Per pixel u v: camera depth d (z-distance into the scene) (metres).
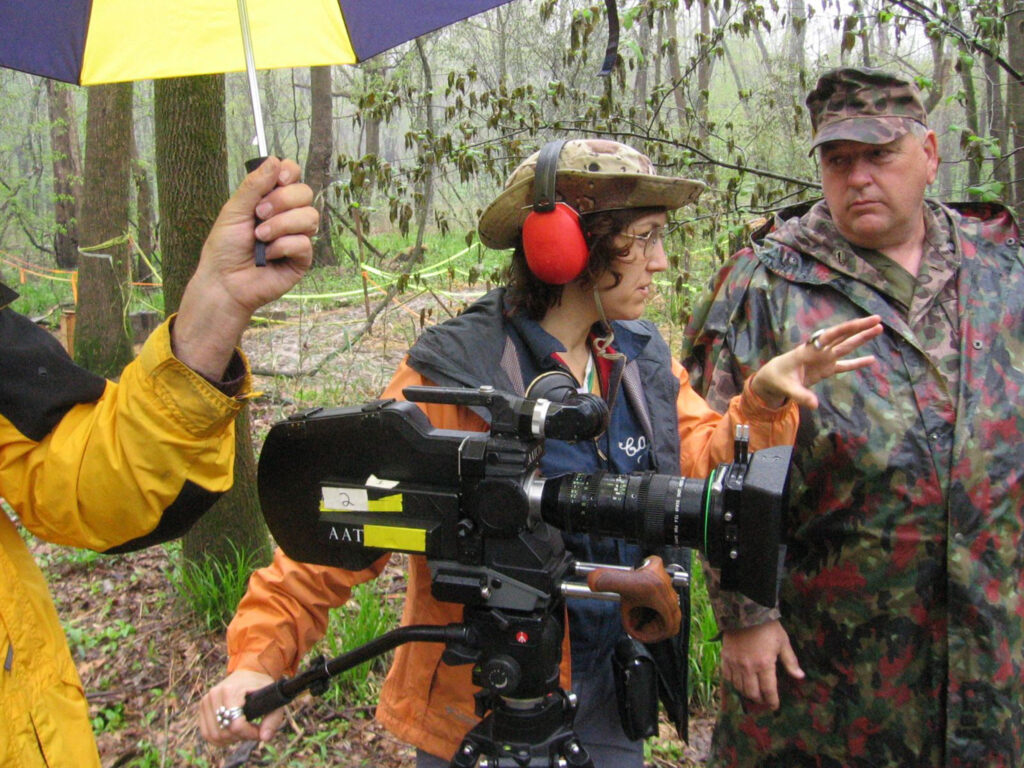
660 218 1.64
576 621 1.69
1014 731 1.80
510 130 4.63
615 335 1.80
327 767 2.82
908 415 1.83
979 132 4.29
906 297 1.91
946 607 1.82
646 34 5.87
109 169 7.83
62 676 1.37
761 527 1.23
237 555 3.62
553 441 1.68
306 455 1.42
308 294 10.84
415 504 1.35
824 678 1.92
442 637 1.36
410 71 9.66
